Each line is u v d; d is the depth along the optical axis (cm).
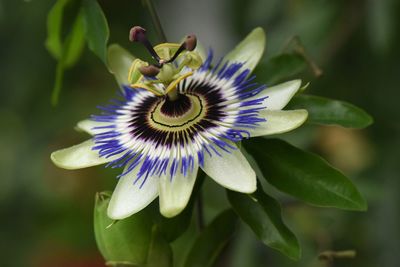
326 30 59
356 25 59
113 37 68
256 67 48
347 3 59
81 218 72
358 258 59
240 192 44
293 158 45
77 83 72
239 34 66
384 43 57
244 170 43
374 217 59
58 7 49
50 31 50
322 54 59
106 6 67
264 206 44
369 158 60
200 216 48
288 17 61
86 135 71
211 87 46
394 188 59
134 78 45
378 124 61
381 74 61
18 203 72
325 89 60
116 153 44
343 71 61
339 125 45
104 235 44
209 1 77
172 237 45
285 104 44
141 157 44
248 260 55
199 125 45
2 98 70
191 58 45
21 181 71
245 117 44
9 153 72
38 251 72
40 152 71
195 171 43
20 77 69
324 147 60
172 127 45
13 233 72
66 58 51
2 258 72
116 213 43
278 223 44
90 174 70
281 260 55
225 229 47
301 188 45
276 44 60
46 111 71
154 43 65
